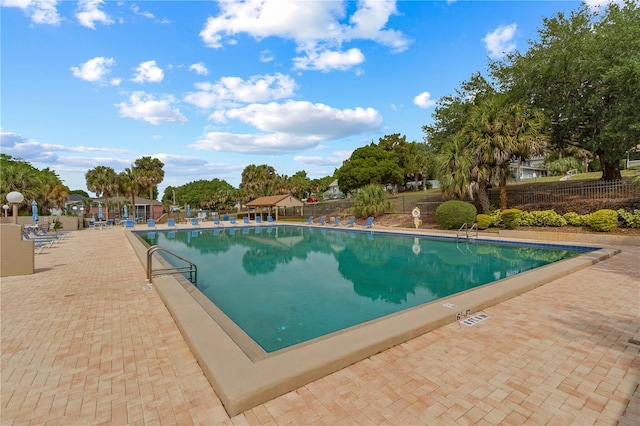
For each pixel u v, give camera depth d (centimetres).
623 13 1434
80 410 249
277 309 621
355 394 267
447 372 301
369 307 629
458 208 1708
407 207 2605
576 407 247
